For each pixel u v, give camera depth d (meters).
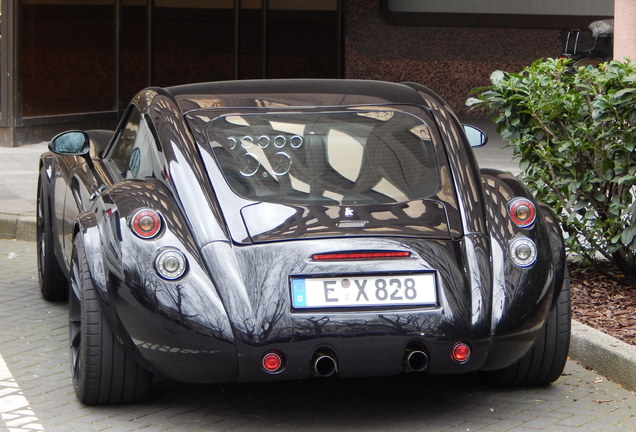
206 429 4.77
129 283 4.57
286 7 19.27
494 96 7.17
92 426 4.79
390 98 5.51
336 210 4.79
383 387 5.36
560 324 5.16
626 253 7.00
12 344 6.13
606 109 6.60
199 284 4.54
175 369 4.58
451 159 5.13
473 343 4.57
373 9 19.66
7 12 14.31
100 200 5.02
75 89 15.73
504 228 4.88
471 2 19.34
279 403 5.12
